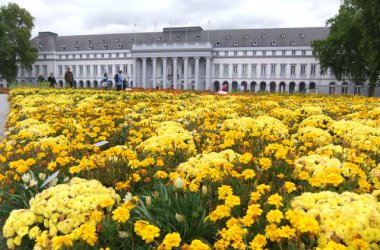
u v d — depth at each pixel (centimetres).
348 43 4762
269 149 461
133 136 665
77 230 293
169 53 10031
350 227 262
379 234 258
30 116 923
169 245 248
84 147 538
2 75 7869
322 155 442
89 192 349
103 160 453
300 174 372
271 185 367
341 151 489
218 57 10200
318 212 285
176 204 326
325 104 1379
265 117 716
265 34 10169
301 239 273
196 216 310
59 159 441
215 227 314
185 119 875
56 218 320
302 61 9700
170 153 480
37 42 11644
